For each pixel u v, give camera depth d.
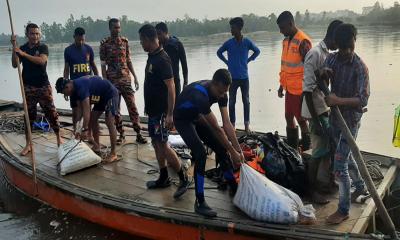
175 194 4.54
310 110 4.14
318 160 4.23
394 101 10.98
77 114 5.98
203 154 4.04
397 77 13.77
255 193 3.89
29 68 6.26
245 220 3.89
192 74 18.12
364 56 19.17
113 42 6.57
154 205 4.38
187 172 5.22
